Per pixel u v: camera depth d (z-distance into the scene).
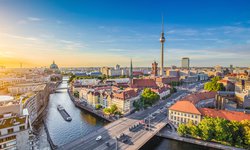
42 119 146.75
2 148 75.62
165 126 121.00
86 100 197.62
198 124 106.00
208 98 158.75
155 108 164.38
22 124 81.62
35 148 95.56
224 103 141.62
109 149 86.81
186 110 116.31
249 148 89.81
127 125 118.81
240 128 93.81
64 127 128.75
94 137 100.25
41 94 181.88
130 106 159.75
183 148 95.88
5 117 88.31
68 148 87.94
